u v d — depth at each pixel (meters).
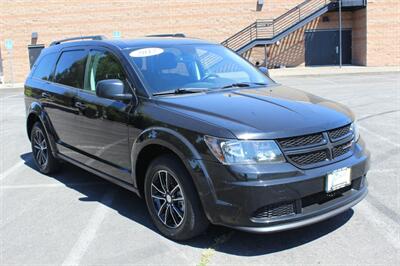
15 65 27.72
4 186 5.98
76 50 5.68
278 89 4.75
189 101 4.12
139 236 4.21
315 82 18.91
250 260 3.67
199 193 3.66
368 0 25.73
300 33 27.59
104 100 4.80
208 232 4.21
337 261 3.59
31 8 27.27
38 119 6.40
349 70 23.66
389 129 8.56
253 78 5.14
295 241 3.96
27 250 4.03
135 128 4.27
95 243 4.11
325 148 3.69
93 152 5.09
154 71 4.62
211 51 5.31
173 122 3.89
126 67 4.64
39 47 27.58
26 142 8.94
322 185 3.61
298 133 3.57
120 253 3.89
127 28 27.48
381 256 3.64
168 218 4.10
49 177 6.32
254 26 27.14
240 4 27.17
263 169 3.44
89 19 27.38
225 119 3.69
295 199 3.51
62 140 5.80
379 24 26.06
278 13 27.22
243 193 3.42
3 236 4.35
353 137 4.08
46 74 6.28
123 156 4.55
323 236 4.04
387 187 5.28
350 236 4.02
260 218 3.47
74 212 4.91
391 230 4.12
